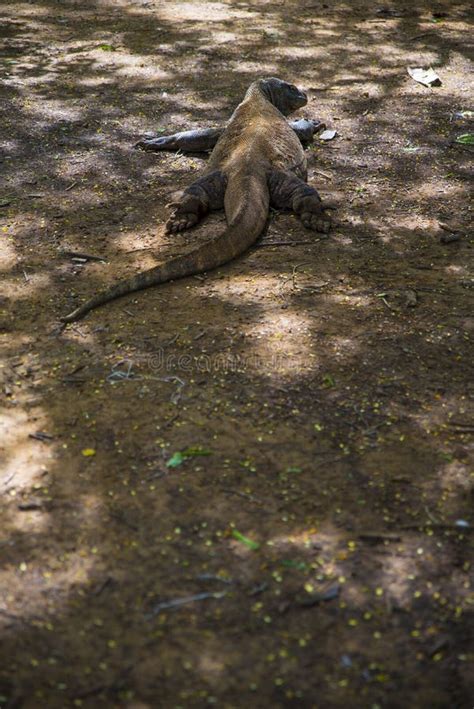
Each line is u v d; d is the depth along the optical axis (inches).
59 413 238.7
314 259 323.0
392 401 243.8
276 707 158.7
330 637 173.2
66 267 316.8
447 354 265.7
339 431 231.6
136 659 167.8
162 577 186.7
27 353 266.5
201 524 200.5
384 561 191.3
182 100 486.0
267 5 692.1
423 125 450.3
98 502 207.2
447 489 212.4
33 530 199.0
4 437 228.8
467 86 509.7
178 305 292.0
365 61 557.0
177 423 233.9
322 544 195.6
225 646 170.7
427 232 343.3
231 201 349.7
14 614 177.5
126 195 374.9
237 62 553.0
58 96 489.4
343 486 212.5
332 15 664.4
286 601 181.0
